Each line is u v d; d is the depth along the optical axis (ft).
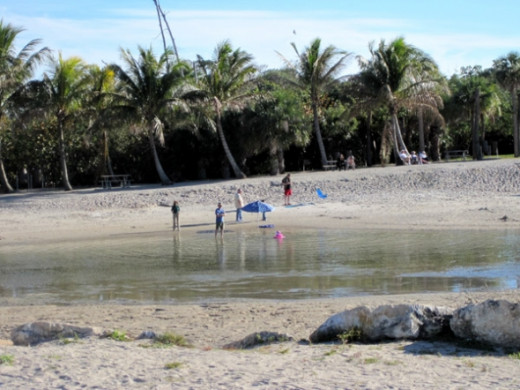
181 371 23.91
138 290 51.01
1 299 49.11
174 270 60.08
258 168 171.22
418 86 152.56
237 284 51.90
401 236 77.92
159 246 78.38
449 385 21.38
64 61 147.54
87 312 41.86
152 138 147.84
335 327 29.94
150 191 129.59
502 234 75.66
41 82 147.02
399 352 26.45
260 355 26.71
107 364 25.20
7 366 25.07
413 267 56.49
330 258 63.41
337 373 23.16
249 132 154.30
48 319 39.88
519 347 26.63
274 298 45.78
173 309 41.86
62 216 111.55
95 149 168.04
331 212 104.06
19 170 171.32
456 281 49.47
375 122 182.19
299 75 156.25
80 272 61.00
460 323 27.91
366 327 29.25
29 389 21.98
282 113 150.82
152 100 144.15
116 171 171.42
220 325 36.50
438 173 124.57
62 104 149.59
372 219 94.48
